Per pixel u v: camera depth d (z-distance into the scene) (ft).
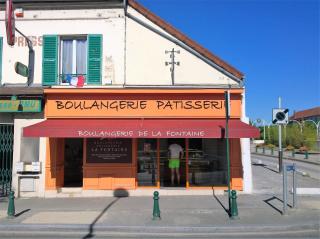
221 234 31.58
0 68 49.55
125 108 48.06
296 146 162.40
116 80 48.67
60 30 49.44
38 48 49.60
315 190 50.62
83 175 48.73
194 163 49.32
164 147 49.55
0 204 43.52
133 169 48.73
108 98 48.16
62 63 49.96
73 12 49.47
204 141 49.37
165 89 47.55
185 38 48.70
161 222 34.17
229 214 36.47
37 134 43.98
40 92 47.44
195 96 47.93
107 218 35.88
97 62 48.93
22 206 42.09
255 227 32.40
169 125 45.42
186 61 48.85
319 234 31.32
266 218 35.27
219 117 47.70
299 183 57.16
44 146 48.52
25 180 48.29
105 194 48.29
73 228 33.09
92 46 49.08
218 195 47.67
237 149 48.44
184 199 45.14
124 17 49.29
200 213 37.60
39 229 33.22
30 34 49.73
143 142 49.47
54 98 48.37
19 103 47.29
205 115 47.75
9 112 48.26
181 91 47.47
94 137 45.39
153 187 49.01
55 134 44.01
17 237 31.32
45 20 49.65
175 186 49.19
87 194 48.32
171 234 31.78
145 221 34.60
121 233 32.17
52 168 48.60
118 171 48.78
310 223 33.17
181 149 49.49
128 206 41.55
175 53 48.88
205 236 31.14
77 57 49.98
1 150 48.98
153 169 49.32
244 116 47.85
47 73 49.06
